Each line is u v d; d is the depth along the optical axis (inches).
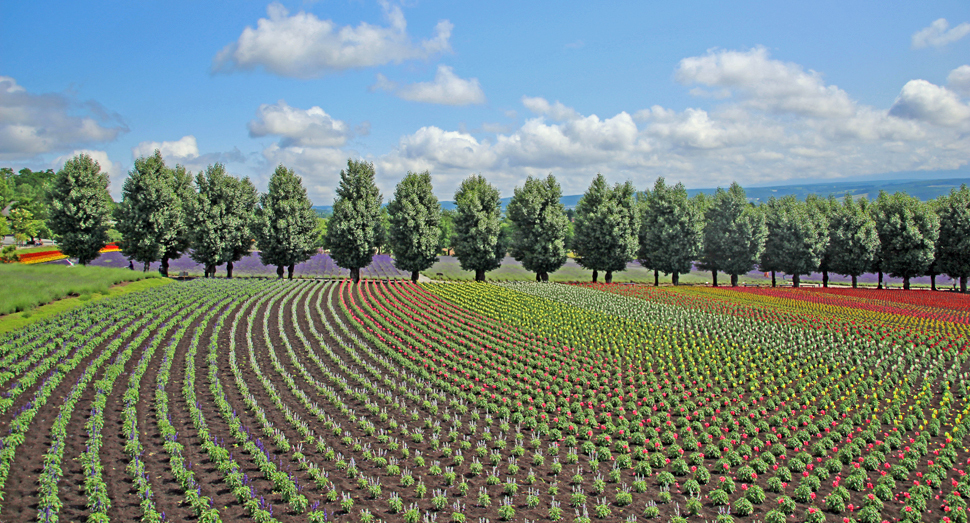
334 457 732.7
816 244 2940.5
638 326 1665.8
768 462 736.3
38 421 788.0
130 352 1145.4
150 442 748.0
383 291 2417.6
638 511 613.9
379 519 582.9
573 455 740.0
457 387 1045.2
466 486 655.8
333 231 2947.8
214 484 645.9
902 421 890.7
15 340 1200.8
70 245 2600.9
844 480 693.3
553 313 1863.9
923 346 1363.2
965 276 2748.5
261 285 2437.3
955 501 613.0
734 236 3004.4
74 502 583.5
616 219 2928.2
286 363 1200.8
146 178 2699.3
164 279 2455.7
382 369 1181.1
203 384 1018.1
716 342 1448.1
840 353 1333.7
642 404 980.6
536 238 3014.3
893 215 2861.7
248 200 3181.6
